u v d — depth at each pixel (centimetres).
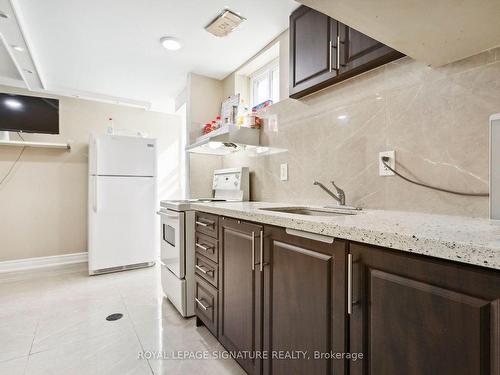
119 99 348
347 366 81
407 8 82
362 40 130
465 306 56
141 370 143
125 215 310
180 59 252
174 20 193
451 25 88
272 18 192
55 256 325
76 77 287
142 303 227
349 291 80
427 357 62
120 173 308
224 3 175
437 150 115
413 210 123
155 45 227
